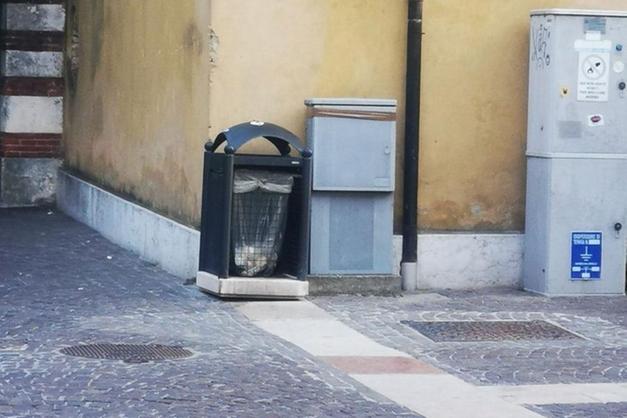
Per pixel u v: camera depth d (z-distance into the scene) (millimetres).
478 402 11703
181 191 18406
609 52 17109
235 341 13938
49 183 26891
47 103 26812
